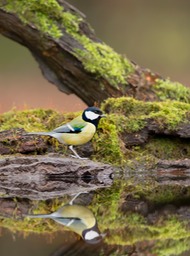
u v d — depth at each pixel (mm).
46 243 7965
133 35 32344
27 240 8102
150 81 15023
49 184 12062
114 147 12922
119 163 12898
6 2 14500
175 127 13195
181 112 13398
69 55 14695
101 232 8547
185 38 32219
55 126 13227
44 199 10727
